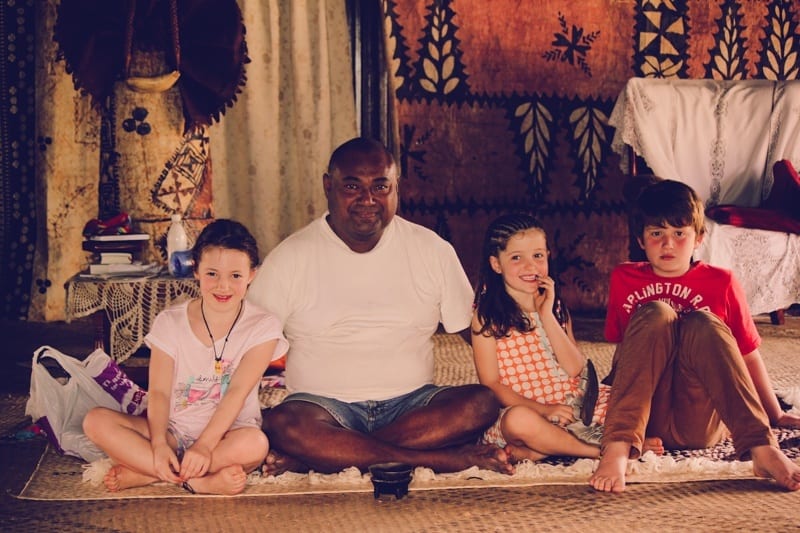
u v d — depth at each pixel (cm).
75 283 412
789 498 259
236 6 503
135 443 267
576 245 645
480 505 257
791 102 585
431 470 279
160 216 487
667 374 287
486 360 304
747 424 270
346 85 627
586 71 641
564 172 641
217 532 238
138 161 484
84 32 479
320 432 274
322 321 289
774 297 545
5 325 568
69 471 291
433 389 290
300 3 609
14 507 258
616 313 321
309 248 292
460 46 619
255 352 281
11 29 576
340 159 279
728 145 585
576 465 285
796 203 551
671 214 302
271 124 614
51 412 301
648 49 650
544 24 631
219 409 271
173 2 473
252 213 619
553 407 295
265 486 273
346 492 268
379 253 292
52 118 567
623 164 605
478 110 625
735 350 275
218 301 277
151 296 413
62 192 573
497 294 302
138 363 460
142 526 243
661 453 295
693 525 240
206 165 509
